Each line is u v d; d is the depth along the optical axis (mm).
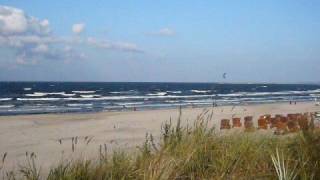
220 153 5738
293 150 5758
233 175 5234
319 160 4961
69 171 5086
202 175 5211
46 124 20000
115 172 5043
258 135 7277
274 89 116562
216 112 26641
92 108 36156
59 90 85875
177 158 5414
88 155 10016
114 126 17594
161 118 22641
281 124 11336
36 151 11359
